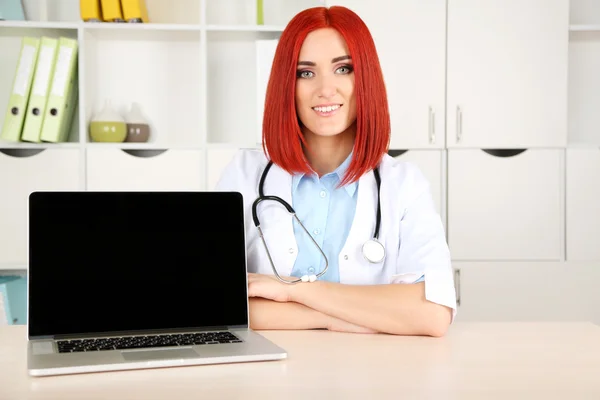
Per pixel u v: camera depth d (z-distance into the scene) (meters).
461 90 2.95
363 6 2.93
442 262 1.41
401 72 2.94
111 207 1.22
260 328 1.31
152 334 1.19
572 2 3.25
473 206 2.97
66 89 2.88
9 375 0.97
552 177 2.98
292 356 1.08
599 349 1.13
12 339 1.23
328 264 1.50
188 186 2.94
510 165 2.98
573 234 2.99
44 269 1.17
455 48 2.94
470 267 2.98
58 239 1.18
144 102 3.20
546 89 2.96
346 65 1.46
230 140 3.23
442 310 1.26
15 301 2.91
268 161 1.61
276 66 1.50
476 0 2.94
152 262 1.23
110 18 2.93
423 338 1.23
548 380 0.94
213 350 1.07
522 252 2.99
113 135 2.94
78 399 0.85
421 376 0.96
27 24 2.89
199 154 2.94
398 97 2.95
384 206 1.50
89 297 1.18
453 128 2.96
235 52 3.21
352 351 1.12
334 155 1.56
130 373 0.97
